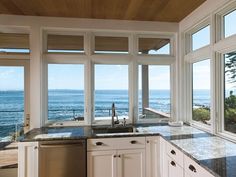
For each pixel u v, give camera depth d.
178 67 3.60
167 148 2.55
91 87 3.46
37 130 3.04
